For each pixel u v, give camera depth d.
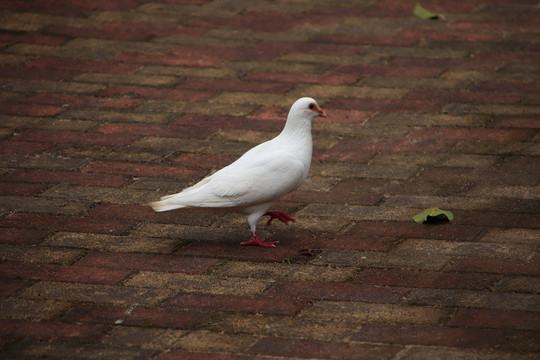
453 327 4.79
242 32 10.87
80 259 5.75
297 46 10.38
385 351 4.55
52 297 5.21
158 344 4.66
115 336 4.75
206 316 4.98
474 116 8.38
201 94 9.05
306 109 5.79
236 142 7.91
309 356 4.51
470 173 7.16
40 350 4.60
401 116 8.44
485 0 12.13
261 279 5.46
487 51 10.16
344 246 5.95
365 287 5.32
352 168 7.35
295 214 6.52
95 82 9.36
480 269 5.53
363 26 11.09
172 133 8.12
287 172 5.68
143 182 7.08
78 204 6.66
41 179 7.12
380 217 6.42
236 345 4.64
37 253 5.82
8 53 10.10
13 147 7.77
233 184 5.62
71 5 11.85
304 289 5.31
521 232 6.07
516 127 8.08
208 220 6.46
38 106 8.73
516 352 4.50
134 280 5.44
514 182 6.95
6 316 4.97
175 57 10.05
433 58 9.97
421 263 5.64
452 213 6.43
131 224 6.34
